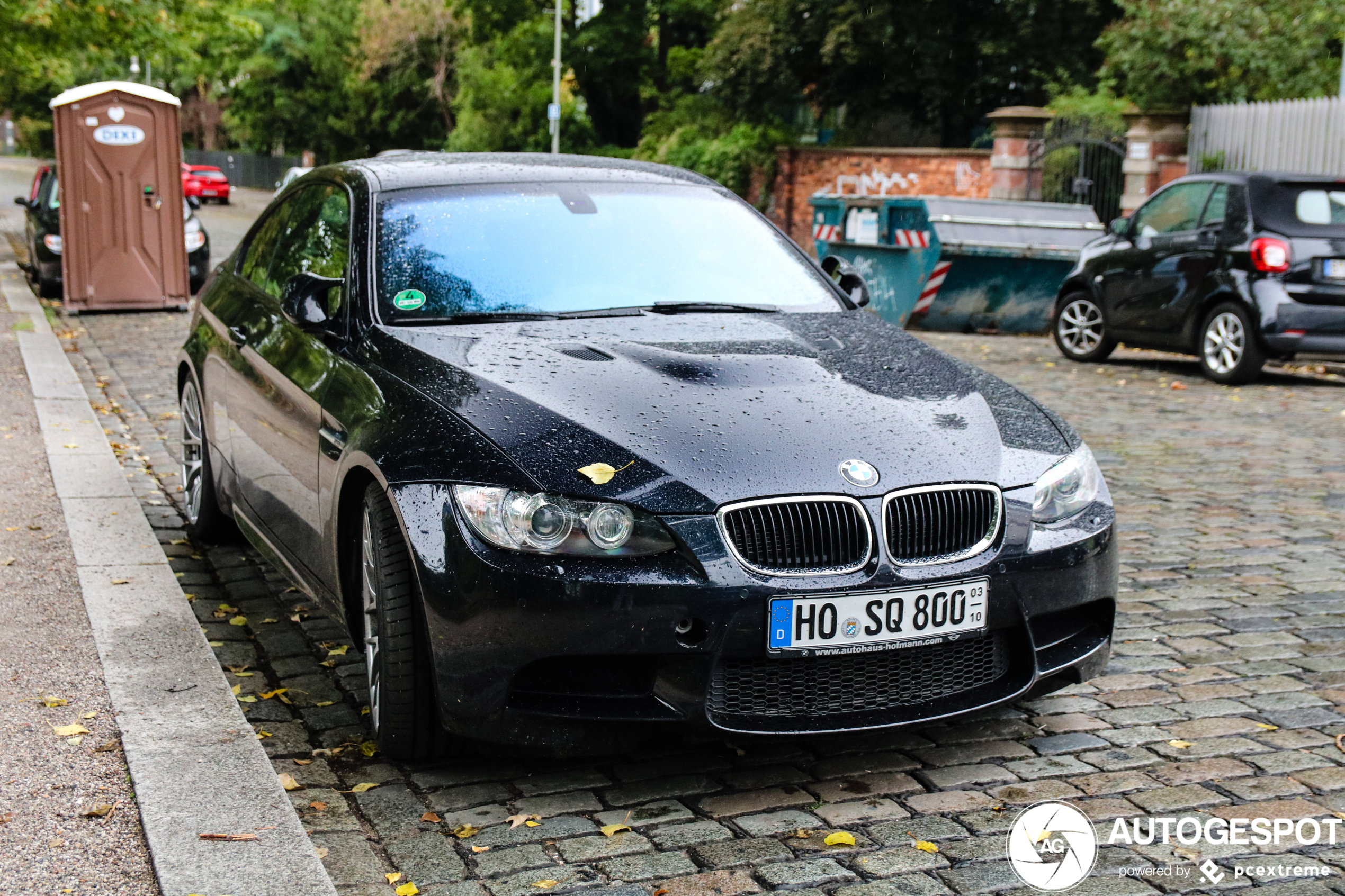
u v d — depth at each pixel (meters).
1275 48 19.97
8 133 110.06
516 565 3.19
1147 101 20.59
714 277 4.58
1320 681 4.31
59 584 5.03
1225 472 7.52
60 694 3.96
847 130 32.09
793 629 3.21
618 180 4.94
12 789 3.34
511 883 2.96
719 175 31.77
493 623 3.20
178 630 4.49
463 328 4.05
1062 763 3.66
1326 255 10.59
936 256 14.73
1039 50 28.64
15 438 7.74
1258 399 10.28
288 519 4.39
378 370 3.85
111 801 3.28
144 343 12.44
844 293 4.82
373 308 4.14
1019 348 13.84
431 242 4.38
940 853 3.12
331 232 4.70
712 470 3.27
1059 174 21.61
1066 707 4.08
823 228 17.78
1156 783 3.53
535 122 42.59
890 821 3.29
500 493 3.23
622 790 3.46
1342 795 3.46
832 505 3.27
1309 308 10.58
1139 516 6.52
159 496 6.60
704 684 3.21
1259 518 6.49
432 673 3.42
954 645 3.45
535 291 4.29
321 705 4.03
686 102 35.22
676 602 3.16
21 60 22.42
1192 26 20.05
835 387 3.68
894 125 33.75
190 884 2.86
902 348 4.20
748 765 3.62
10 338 11.93
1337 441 8.48
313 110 59.41
